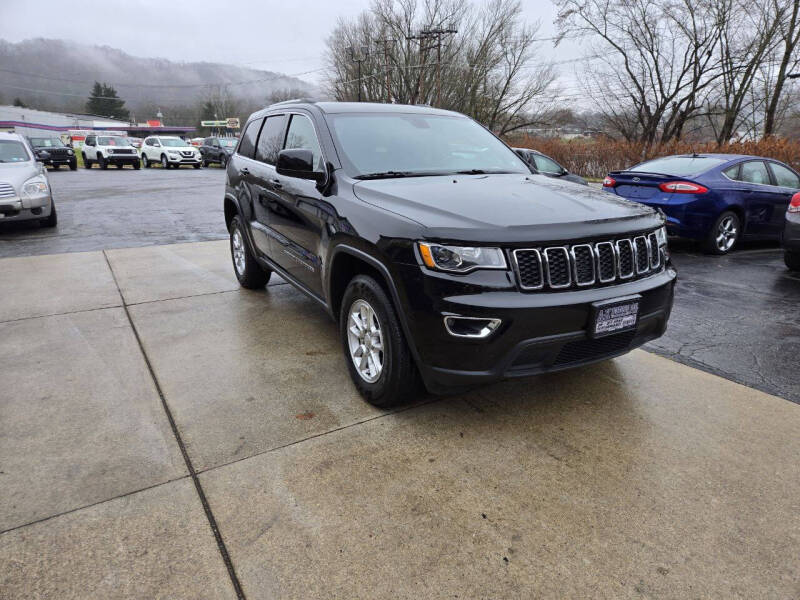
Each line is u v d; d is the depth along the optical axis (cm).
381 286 291
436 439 275
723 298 536
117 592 183
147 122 11556
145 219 1041
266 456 260
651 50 2853
